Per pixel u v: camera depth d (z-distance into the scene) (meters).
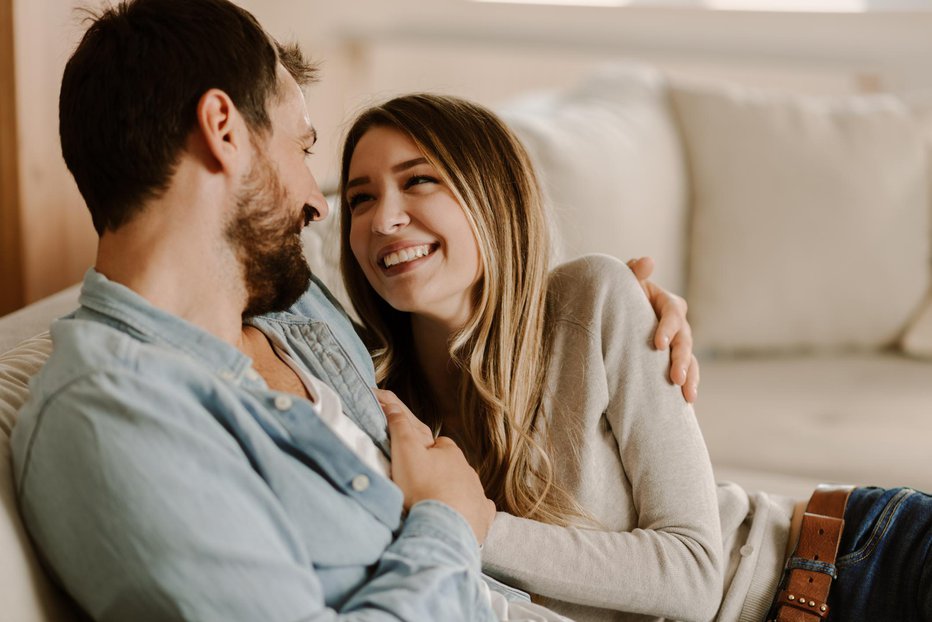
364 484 0.96
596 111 2.39
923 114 2.45
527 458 1.27
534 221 1.32
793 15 3.34
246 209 0.97
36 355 1.13
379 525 0.97
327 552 0.92
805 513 1.35
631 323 1.31
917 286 2.32
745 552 1.32
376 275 1.29
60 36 1.87
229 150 0.94
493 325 1.31
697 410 2.01
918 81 3.27
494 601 1.07
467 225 1.26
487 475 1.29
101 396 0.83
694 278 2.35
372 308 1.40
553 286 1.37
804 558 1.30
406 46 3.62
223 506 0.83
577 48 3.55
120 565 0.81
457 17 3.62
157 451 0.82
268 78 0.98
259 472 0.90
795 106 2.39
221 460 0.85
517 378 1.29
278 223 1.00
